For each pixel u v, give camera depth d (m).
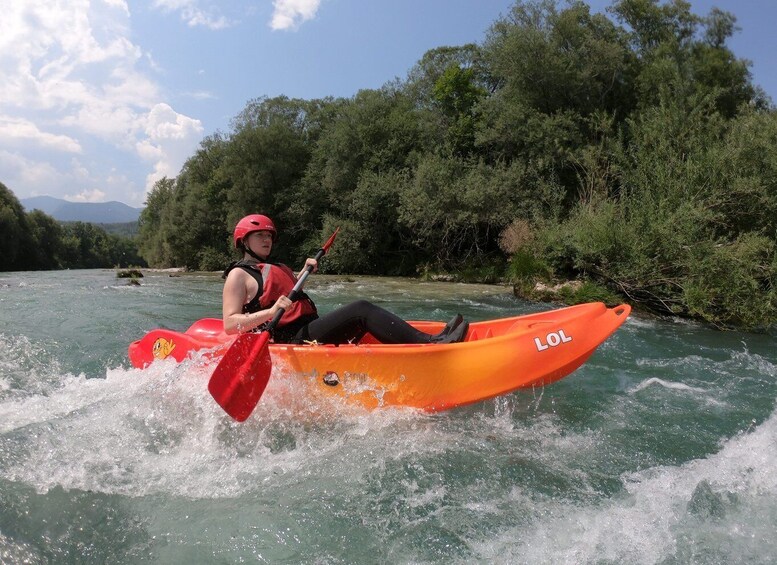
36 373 4.50
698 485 2.61
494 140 18.33
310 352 3.43
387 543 2.18
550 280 11.16
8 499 2.40
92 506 2.40
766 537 2.19
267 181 27.08
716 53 19.78
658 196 10.59
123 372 4.21
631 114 15.05
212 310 8.48
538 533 2.23
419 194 18.38
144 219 49.22
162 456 2.92
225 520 2.32
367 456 2.96
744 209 10.08
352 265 21.45
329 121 28.42
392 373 3.41
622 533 2.23
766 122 10.98
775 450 3.00
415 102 24.59
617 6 20.23
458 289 13.42
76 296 10.41
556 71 17.42
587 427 3.42
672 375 4.71
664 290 9.49
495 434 3.29
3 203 47.34
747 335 7.76
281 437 3.21
